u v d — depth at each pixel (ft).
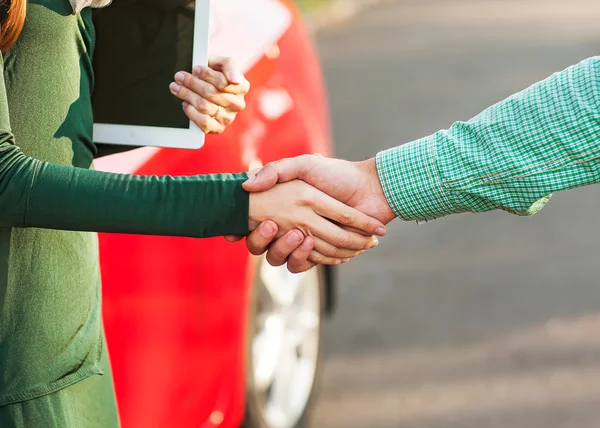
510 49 35.99
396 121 26.91
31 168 5.78
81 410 6.48
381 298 15.96
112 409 6.86
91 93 7.25
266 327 11.48
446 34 39.55
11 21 5.72
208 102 7.22
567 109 6.62
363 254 17.84
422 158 7.09
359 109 28.19
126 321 8.06
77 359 6.35
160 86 7.25
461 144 7.02
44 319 6.14
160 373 8.57
